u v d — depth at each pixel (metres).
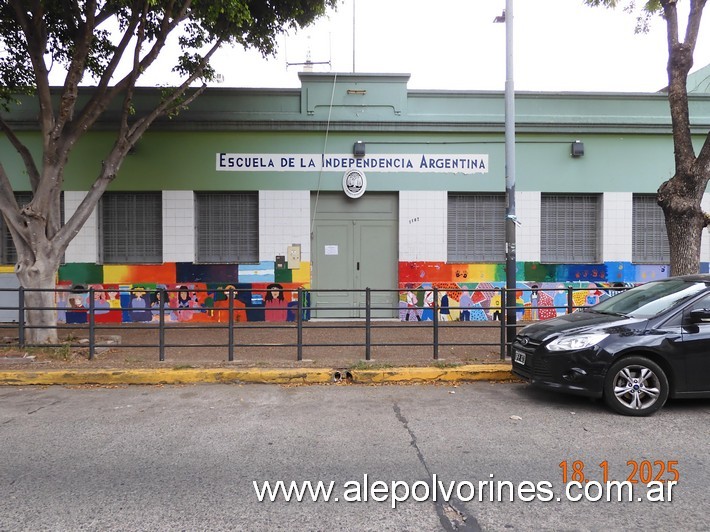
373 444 4.52
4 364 7.23
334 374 6.87
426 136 11.41
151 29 9.22
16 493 3.56
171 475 3.86
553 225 11.86
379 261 11.57
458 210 11.73
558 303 11.55
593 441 4.55
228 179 11.26
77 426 5.04
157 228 11.47
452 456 4.23
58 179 8.16
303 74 11.13
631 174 11.62
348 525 3.14
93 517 3.21
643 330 5.41
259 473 3.90
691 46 8.04
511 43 7.82
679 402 5.82
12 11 8.36
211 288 11.28
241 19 7.98
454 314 11.47
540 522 3.17
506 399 5.99
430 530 3.08
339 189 11.36
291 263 11.35
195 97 10.30
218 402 5.90
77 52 7.70
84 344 8.23
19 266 8.05
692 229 7.96
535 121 11.37
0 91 9.23
